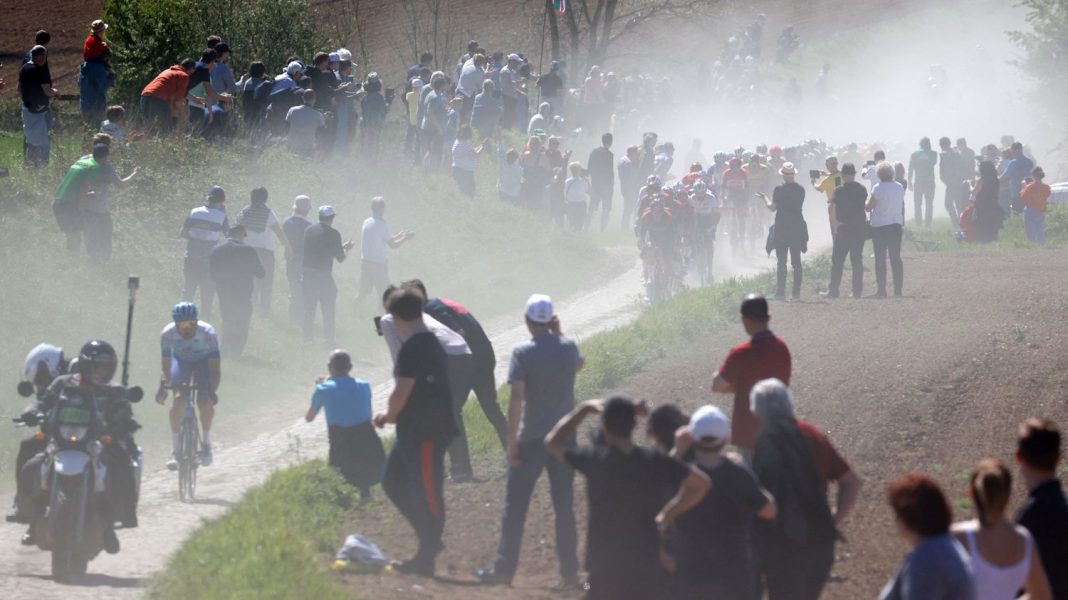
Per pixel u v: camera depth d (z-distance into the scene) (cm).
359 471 4119
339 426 4125
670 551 2502
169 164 8100
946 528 2011
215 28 12862
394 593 3014
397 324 3272
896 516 2042
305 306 6762
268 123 9119
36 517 3541
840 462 2623
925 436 4503
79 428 3494
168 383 4453
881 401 4844
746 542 2470
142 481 4622
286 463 4822
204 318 6612
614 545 2480
